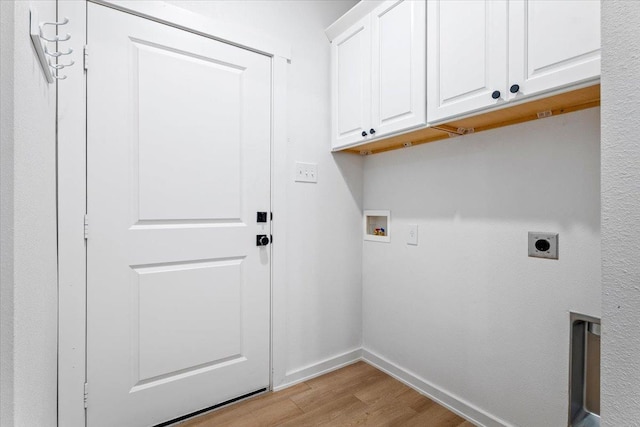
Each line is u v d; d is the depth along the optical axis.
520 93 1.12
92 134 1.31
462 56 1.29
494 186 1.45
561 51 1.01
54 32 1.22
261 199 1.77
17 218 0.57
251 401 1.69
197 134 1.57
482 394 1.49
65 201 1.25
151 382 1.46
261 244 1.76
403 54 1.55
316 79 2.00
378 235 2.10
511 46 1.14
